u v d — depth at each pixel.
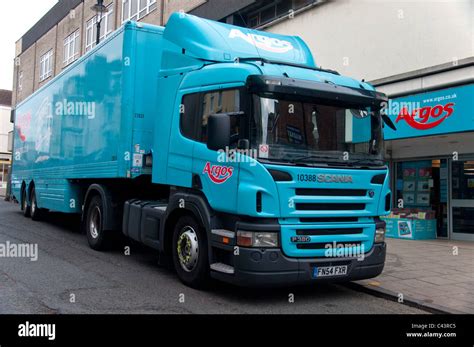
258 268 5.46
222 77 6.10
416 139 11.40
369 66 12.23
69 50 30.72
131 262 8.23
